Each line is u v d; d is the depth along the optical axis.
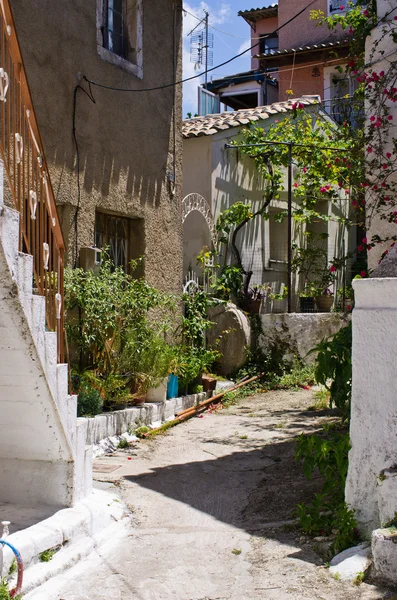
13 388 4.84
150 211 10.27
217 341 12.41
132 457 7.67
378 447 4.49
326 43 20.59
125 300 8.62
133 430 8.58
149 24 10.25
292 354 13.24
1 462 5.41
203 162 13.59
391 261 4.88
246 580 4.30
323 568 4.34
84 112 8.73
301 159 14.90
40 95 7.94
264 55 21.16
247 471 7.13
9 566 4.16
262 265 15.53
